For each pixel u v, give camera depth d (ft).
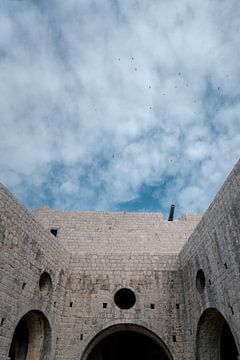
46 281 62.90
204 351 57.11
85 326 64.28
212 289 53.11
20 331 64.80
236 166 46.60
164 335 62.90
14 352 67.62
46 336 59.88
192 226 97.14
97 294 68.23
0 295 47.39
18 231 53.98
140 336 94.58
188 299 64.54
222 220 50.52
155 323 64.23
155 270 71.10
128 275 70.59
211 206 55.16
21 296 52.47
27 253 55.88
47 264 62.39
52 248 65.41
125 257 73.05
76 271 71.67
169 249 92.02
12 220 52.65
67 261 71.82
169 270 71.05
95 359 73.41
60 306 65.57
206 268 56.24
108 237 93.86
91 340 63.05
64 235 93.97
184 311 65.57
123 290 70.44
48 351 58.70
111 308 66.33
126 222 97.14
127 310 65.92
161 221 97.91
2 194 50.88
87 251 90.89
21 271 53.36
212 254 53.88
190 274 64.39
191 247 64.59
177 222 97.91
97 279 70.28
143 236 94.38
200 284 60.54
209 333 58.23
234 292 45.34
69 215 98.12
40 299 58.23
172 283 69.26
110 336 92.94
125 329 65.46
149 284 69.21
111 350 91.15
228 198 48.78
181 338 62.64
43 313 58.59
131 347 94.12
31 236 57.88
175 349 61.26
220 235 51.03
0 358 45.73
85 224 96.27
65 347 61.93
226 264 48.39
